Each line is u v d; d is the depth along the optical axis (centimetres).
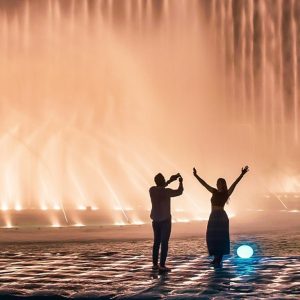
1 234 1933
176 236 1881
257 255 1445
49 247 1595
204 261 1347
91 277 1142
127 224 2339
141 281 1098
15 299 945
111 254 1459
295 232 2003
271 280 1095
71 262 1333
